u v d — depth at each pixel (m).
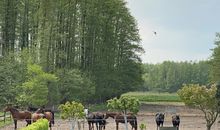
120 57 95.31
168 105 94.94
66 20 85.62
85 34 88.75
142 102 101.62
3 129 45.31
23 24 82.94
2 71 64.44
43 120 34.81
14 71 65.25
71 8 85.75
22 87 62.41
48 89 67.19
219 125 56.91
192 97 44.97
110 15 92.50
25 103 63.16
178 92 46.28
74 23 86.56
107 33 92.19
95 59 89.81
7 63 66.31
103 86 89.25
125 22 96.06
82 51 88.69
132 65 95.44
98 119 46.12
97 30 89.88
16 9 81.12
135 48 96.06
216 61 95.44
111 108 41.41
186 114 80.69
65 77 75.56
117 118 47.03
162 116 50.09
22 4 82.88
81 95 76.94
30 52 72.44
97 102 89.94
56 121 57.91
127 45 95.69
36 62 72.75
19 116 44.59
